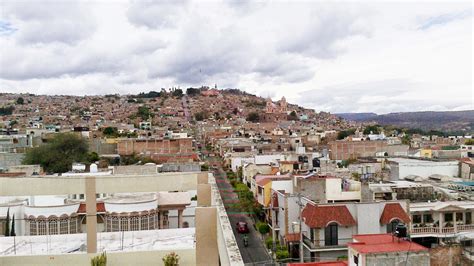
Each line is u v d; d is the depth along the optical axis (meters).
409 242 25.30
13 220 37.41
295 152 108.25
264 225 58.16
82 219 39.81
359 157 98.69
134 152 117.38
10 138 112.44
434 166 62.78
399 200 43.16
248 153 117.25
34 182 29.61
